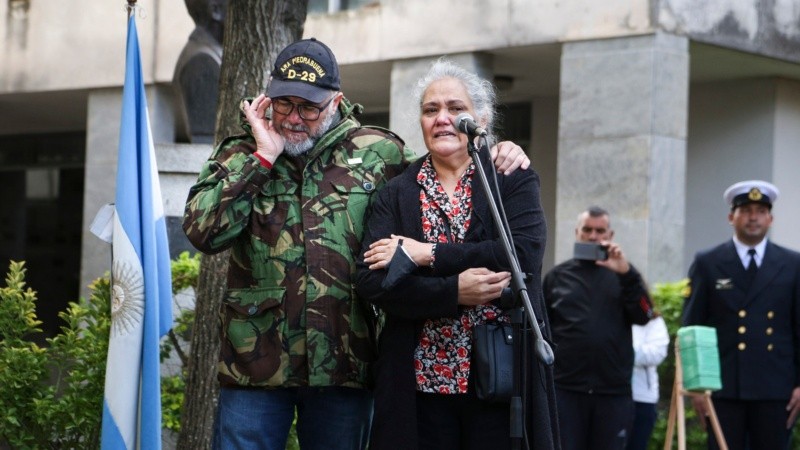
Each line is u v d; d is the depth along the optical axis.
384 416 5.48
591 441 9.25
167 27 18.14
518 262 5.34
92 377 7.84
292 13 7.50
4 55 19.89
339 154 5.78
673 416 9.70
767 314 9.75
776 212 16.69
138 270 6.22
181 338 8.96
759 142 16.70
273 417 5.65
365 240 5.62
